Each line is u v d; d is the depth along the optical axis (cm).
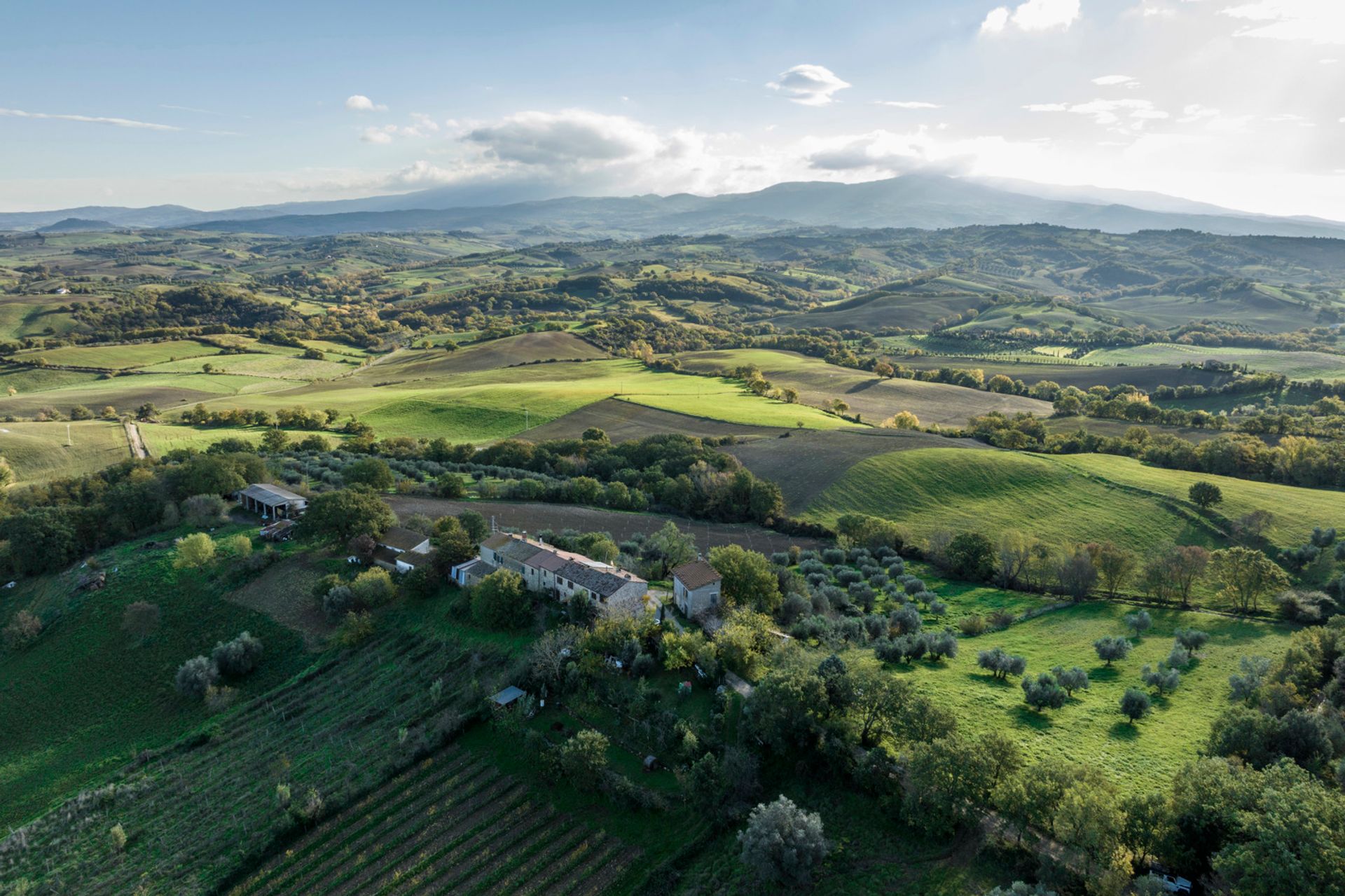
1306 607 9312
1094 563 11050
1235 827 4541
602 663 7544
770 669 7106
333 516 10838
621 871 5569
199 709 8144
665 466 16525
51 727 8162
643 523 13538
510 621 8562
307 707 7862
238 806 6525
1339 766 5175
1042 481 15138
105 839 6319
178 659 8994
